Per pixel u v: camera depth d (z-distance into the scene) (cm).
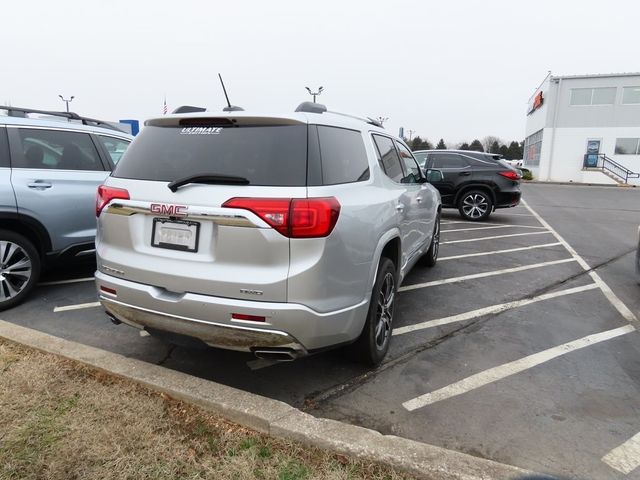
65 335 379
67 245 462
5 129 425
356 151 312
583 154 3142
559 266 659
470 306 477
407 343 381
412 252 442
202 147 270
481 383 318
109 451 229
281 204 238
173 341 277
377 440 234
